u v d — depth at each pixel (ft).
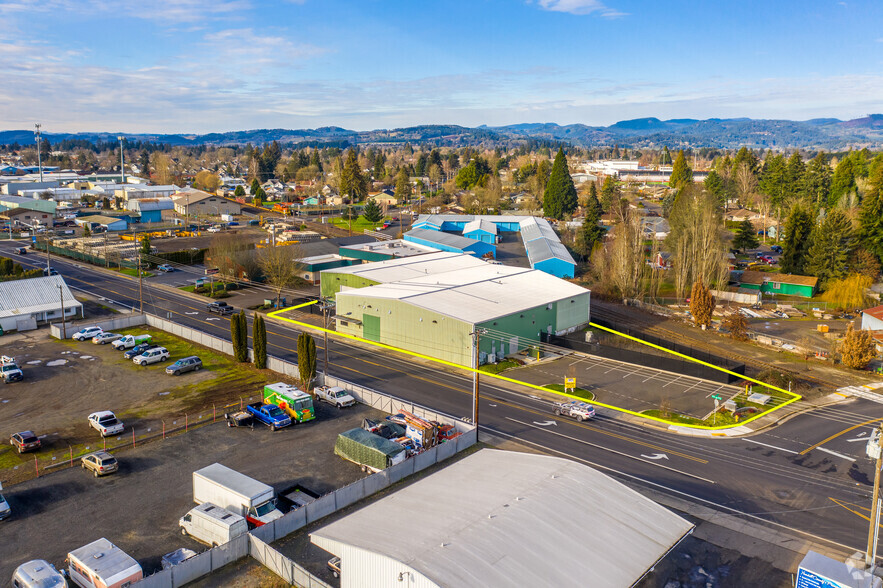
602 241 385.70
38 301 249.34
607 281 308.19
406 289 235.40
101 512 115.03
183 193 598.34
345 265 336.90
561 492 99.40
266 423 154.51
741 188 603.26
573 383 180.55
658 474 131.64
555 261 338.75
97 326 229.86
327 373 189.67
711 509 118.32
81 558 92.94
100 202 620.08
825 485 127.85
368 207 556.92
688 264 300.61
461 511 93.86
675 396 177.06
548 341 226.17
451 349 201.98
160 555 101.86
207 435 148.77
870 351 201.26
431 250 363.76
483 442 146.10
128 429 151.53
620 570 83.46
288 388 162.81
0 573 96.58
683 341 232.53
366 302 227.20
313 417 159.22
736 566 100.99
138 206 534.37
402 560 80.59
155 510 115.96
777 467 135.54
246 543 101.24
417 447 140.56
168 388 178.81
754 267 362.74
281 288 296.71
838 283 292.20
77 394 173.68
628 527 92.99
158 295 294.87
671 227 338.13
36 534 107.76
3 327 231.91
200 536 105.60
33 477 127.85
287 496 118.73
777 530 111.55
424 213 625.82
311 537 93.50
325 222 548.72
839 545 106.93
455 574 78.07
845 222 310.86
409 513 95.35
